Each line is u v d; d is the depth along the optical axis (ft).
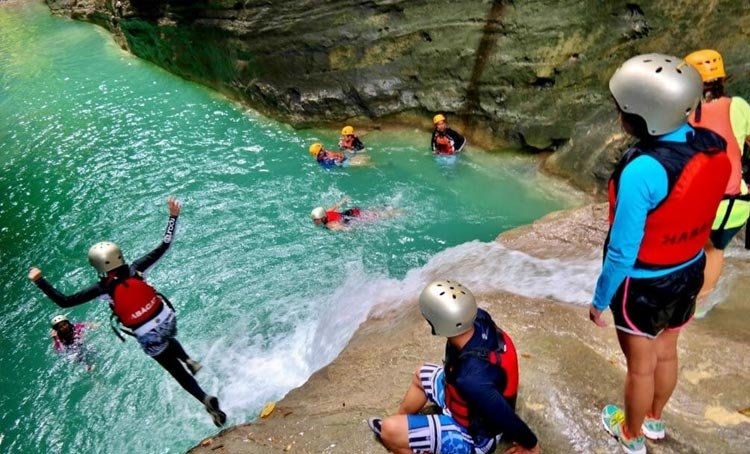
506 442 11.26
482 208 25.95
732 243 18.30
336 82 31.96
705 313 15.24
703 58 11.23
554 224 22.38
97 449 18.19
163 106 38.60
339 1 30.14
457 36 28.60
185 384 17.08
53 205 30.14
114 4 42.09
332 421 13.61
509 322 15.56
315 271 23.81
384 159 29.91
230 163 31.53
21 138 36.70
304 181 29.27
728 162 7.66
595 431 11.57
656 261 8.13
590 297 17.30
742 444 11.03
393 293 20.76
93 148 34.68
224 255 25.29
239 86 36.06
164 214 28.30
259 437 13.80
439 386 11.28
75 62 47.01
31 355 22.02
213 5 33.83
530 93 27.48
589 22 25.55
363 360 15.93
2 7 64.28
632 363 9.27
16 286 25.49
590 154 25.66
